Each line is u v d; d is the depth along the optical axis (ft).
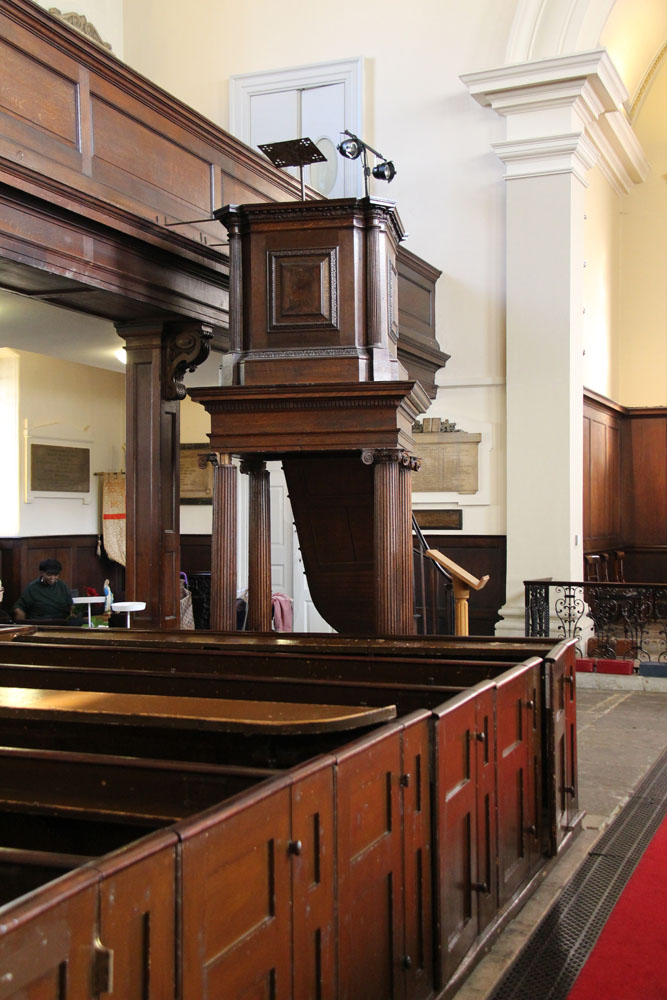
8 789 8.41
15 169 18.39
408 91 38.47
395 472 18.49
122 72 21.33
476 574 37.32
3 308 25.70
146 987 5.72
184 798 7.93
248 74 40.37
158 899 5.86
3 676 13.80
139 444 25.73
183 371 25.89
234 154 25.95
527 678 13.78
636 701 29.14
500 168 37.14
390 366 18.93
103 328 28.84
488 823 11.88
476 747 11.50
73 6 39.78
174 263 23.98
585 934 12.09
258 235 19.13
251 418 18.99
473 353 37.50
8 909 4.86
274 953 7.11
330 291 18.86
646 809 17.95
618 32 38.63
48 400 45.24
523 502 35.96
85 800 8.19
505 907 12.34
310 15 39.91
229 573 19.26
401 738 9.46
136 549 25.79
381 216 18.92
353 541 23.54
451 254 37.81
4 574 43.68
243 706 9.75
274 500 42.32
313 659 14.60
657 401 48.11
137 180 22.04
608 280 45.60
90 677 13.32
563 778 15.44
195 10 41.63
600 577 41.60
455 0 37.81
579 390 36.76
